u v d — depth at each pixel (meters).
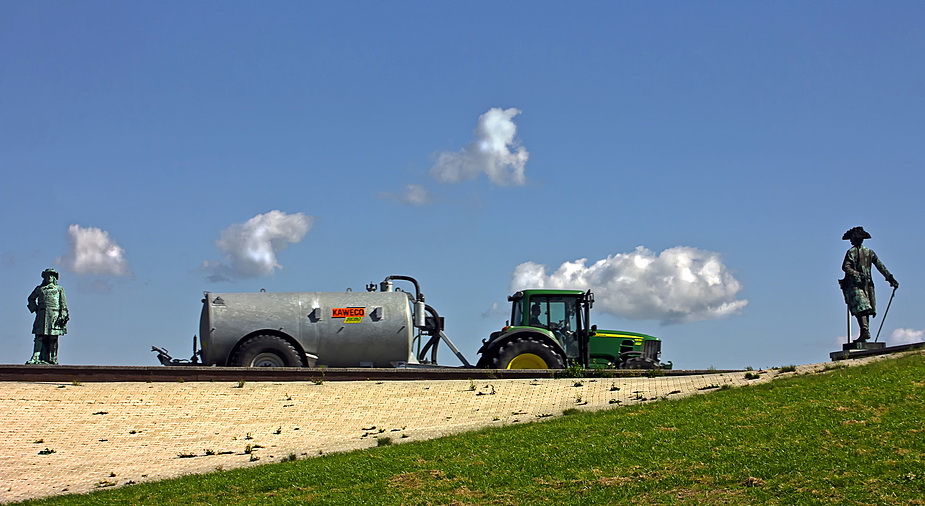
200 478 13.17
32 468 14.29
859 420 12.65
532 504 10.60
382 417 16.75
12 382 18.62
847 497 9.84
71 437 15.77
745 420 13.33
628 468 11.62
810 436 12.11
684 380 18.31
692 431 13.04
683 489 10.65
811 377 16.33
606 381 18.81
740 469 11.07
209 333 21.14
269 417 16.89
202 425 16.45
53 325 20.94
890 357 18.16
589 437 13.37
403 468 12.63
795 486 10.30
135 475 13.93
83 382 19.00
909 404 13.16
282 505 11.26
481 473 12.05
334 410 17.23
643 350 25.44
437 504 10.90
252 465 14.05
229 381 19.42
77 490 13.27
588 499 10.59
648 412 14.73
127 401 17.67
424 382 19.16
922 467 10.45
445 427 15.82
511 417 16.22
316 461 13.69
